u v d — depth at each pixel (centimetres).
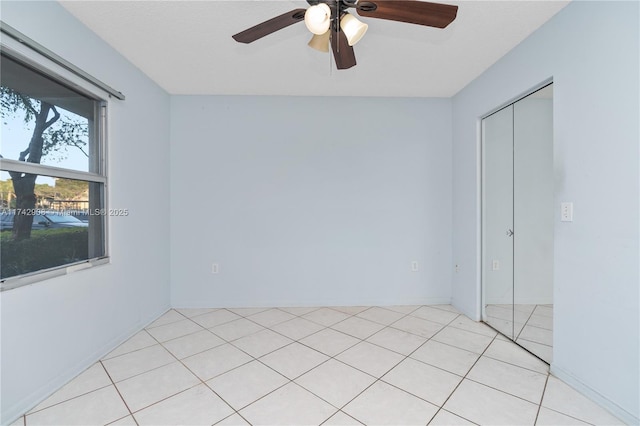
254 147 331
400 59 252
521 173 238
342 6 146
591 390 170
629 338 150
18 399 158
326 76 284
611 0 156
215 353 226
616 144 155
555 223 195
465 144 307
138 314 268
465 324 283
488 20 199
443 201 337
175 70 271
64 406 165
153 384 186
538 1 180
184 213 329
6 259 158
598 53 163
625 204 151
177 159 328
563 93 187
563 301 189
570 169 183
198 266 331
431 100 336
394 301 338
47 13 174
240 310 322
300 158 333
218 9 190
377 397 173
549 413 159
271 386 184
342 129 334
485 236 285
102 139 224
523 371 201
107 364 210
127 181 251
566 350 187
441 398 172
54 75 180
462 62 256
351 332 264
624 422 151
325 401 170
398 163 336
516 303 245
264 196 332
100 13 192
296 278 335
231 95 329
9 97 158
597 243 166
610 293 159
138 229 267
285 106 332
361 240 336
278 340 249
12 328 156
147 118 281
